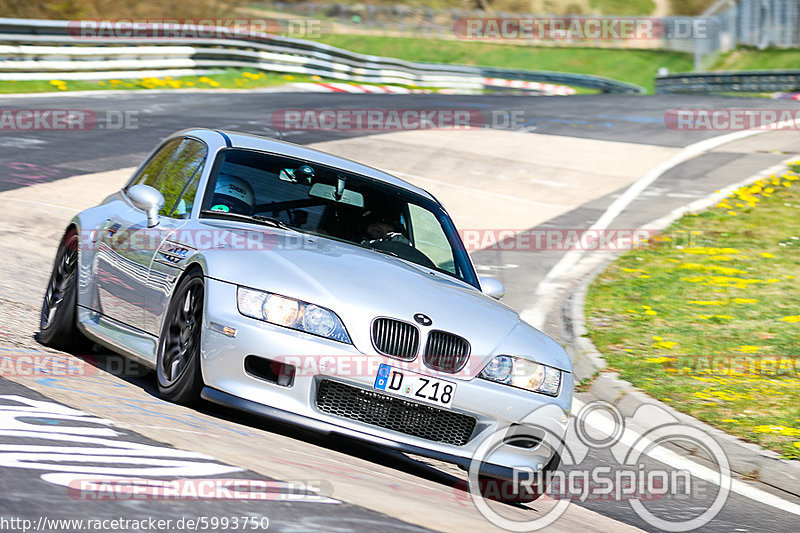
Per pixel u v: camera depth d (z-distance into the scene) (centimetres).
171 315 1484
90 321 1759
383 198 1816
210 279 1398
